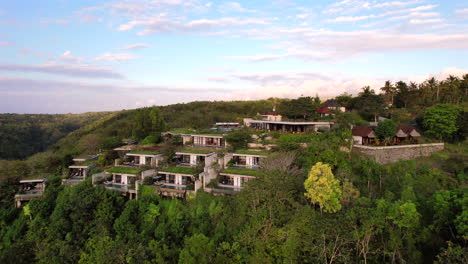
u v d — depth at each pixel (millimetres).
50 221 38156
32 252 34656
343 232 24219
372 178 38031
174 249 29578
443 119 52875
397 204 25953
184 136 57906
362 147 46125
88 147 65250
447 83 80875
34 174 49938
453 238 25734
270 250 26094
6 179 45438
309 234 25031
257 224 28203
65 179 47438
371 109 65562
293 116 60219
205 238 27641
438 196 26688
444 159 46625
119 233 34219
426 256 26141
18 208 43156
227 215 33219
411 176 37469
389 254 24812
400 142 49875
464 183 37719
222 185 39594
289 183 31500
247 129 56156
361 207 26531
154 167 45344
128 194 42156
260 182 31703
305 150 40031
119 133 80500
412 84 84750
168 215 36625
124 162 50562
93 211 37656
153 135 64875
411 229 25797
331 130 51625
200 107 115562
